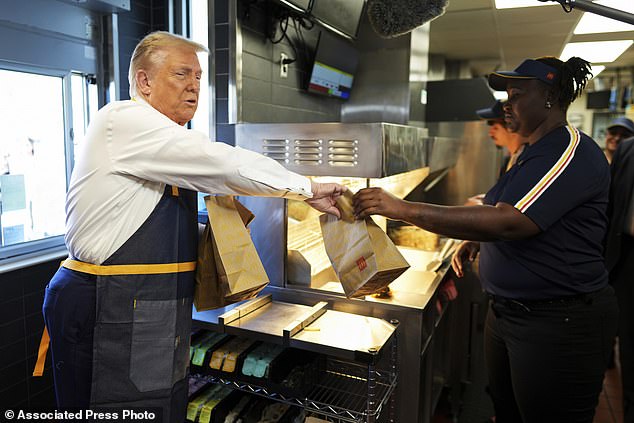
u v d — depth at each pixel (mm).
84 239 1237
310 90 2609
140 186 1243
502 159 4117
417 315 1715
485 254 1800
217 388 1891
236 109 2121
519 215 1471
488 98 3912
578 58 1643
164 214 1280
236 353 1714
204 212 2229
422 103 3549
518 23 4098
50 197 2160
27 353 2020
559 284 1567
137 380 1271
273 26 2307
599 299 1603
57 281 1313
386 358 1776
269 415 1816
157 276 1275
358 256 1445
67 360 1299
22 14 1872
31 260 2012
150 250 1263
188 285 1354
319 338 1589
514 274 1631
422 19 2035
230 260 1304
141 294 1262
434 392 2277
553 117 1653
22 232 2055
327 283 2018
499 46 5148
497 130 2881
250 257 1354
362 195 1473
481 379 3039
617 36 4590
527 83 1641
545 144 1582
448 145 3488
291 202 1965
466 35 4594
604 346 1628
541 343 1616
